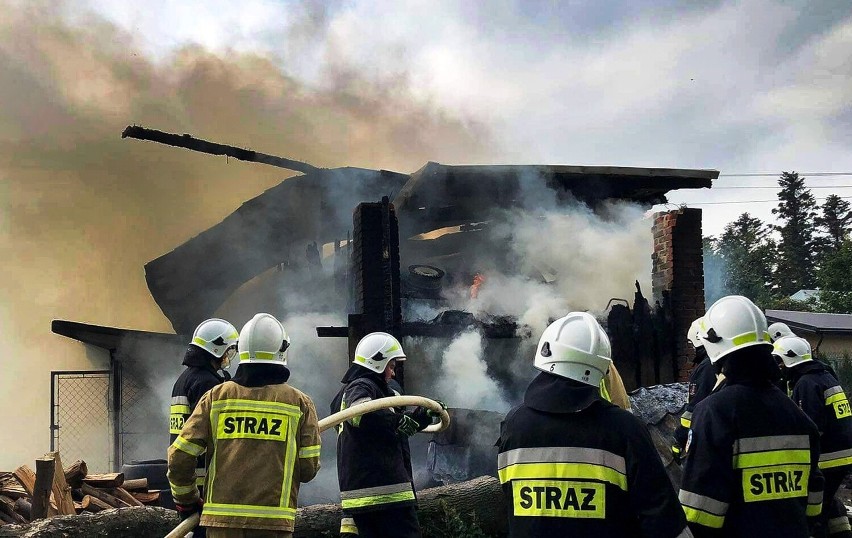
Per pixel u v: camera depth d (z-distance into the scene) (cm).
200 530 397
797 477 265
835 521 436
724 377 287
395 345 452
